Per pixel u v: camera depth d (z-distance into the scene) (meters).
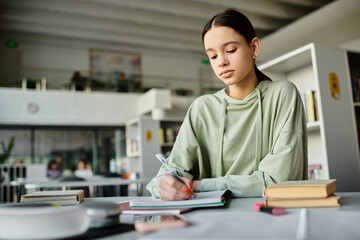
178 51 11.66
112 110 8.57
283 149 0.94
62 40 10.21
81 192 0.93
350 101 2.35
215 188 0.93
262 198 0.87
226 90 1.16
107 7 8.65
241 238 0.40
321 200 0.65
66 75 8.98
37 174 6.30
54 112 7.98
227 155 1.09
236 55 0.93
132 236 0.48
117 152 8.85
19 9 8.67
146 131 5.63
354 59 2.63
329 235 0.42
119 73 10.59
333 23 7.00
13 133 7.93
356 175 2.23
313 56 2.23
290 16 8.91
